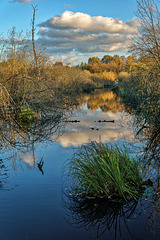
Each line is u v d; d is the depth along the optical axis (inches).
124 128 302.7
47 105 423.2
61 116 421.1
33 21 474.0
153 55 333.7
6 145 234.8
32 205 114.6
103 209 110.6
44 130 302.5
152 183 133.3
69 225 98.0
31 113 370.9
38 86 423.5
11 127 310.5
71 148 212.4
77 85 916.0
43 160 182.9
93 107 565.6
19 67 411.8
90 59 3481.8
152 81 331.9
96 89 1338.6
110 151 140.9
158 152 196.5
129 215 106.0
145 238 89.0
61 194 125.8
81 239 88.2
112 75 1889.8
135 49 351.9
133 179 129.6
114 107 553.6
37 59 485.4
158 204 112.9
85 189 127.7
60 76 705.6
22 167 169.0
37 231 94.2
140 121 342.0
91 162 136.9
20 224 98.4
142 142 230.4
